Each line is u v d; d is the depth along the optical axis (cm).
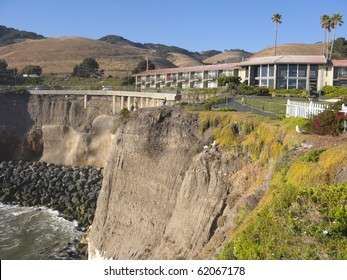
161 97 5853
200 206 2519
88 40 19575
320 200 1174
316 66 5819
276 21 8925
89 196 4959
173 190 2972
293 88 5734
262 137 2416
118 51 18600
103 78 11500
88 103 7300
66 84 10156
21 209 5025
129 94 6669
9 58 16650
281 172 1616
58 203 5112
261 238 1116
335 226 1028
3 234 4112
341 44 11344
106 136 6775
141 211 3164
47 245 3806
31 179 5866
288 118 2397
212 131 2983
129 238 3144
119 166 3547
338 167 1346
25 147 7269
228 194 2372
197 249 2283
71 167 6519
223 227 2011
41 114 7438
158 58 18288
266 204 1362
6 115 7369
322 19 8138
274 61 5875
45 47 17900
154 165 3250
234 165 2516
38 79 11175
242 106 3719
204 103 4275
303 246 1020
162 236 2830
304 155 1571
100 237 3388
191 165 2830
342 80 5741
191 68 7756
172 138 3247
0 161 7156
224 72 6931
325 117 1878
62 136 7156
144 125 3469
